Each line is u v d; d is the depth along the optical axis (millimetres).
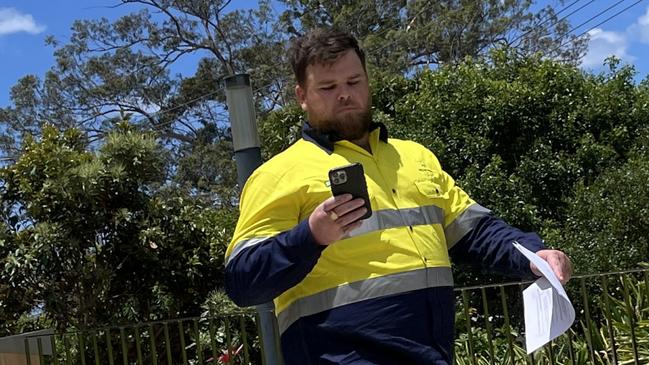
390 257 2262
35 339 5594
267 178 2322
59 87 29859
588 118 8898
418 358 2184
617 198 7648
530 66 9492
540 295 2352
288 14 28500
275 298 2328
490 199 8078
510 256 2449
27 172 6906
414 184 2422
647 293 5359
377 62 26312
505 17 27750
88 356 7020
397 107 9438
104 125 29266
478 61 9922
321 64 2373
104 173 6934
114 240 7039
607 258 7375
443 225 2562
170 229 7266
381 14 28344
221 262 7371
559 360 6094
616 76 9211
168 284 7195
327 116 2375
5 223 6906
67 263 6879
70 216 6859
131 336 7043
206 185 28641
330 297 2238
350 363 2174
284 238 2125
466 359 6469
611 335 5371
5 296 6828
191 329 7145
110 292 7109
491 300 7840
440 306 2305
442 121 8945
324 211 2051
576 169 8453
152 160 7277
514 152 8797
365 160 2377
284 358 2377
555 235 7707
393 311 2213
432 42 27156
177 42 29969
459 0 28875
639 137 8672
